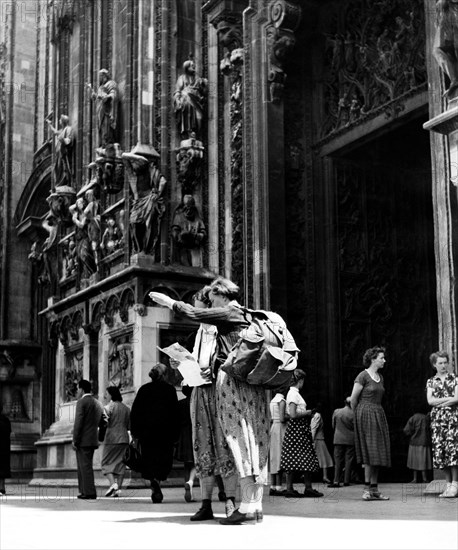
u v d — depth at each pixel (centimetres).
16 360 3069
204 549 449
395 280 1855
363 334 1803
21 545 484
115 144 2105
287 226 1791
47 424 2722
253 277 1766
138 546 472
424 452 1606
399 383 1805
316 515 742
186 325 1928
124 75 2153
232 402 649
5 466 1582
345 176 1852
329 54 1862
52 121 2927
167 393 1128
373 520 666
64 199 2448
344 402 1753
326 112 1855
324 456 1631
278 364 638
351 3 1817
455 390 1027
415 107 1634
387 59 1720
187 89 2023
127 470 1744
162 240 1950
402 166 1903
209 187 2020
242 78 1891
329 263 1805
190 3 2105
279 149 1797
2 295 3131
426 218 1898
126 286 1936
